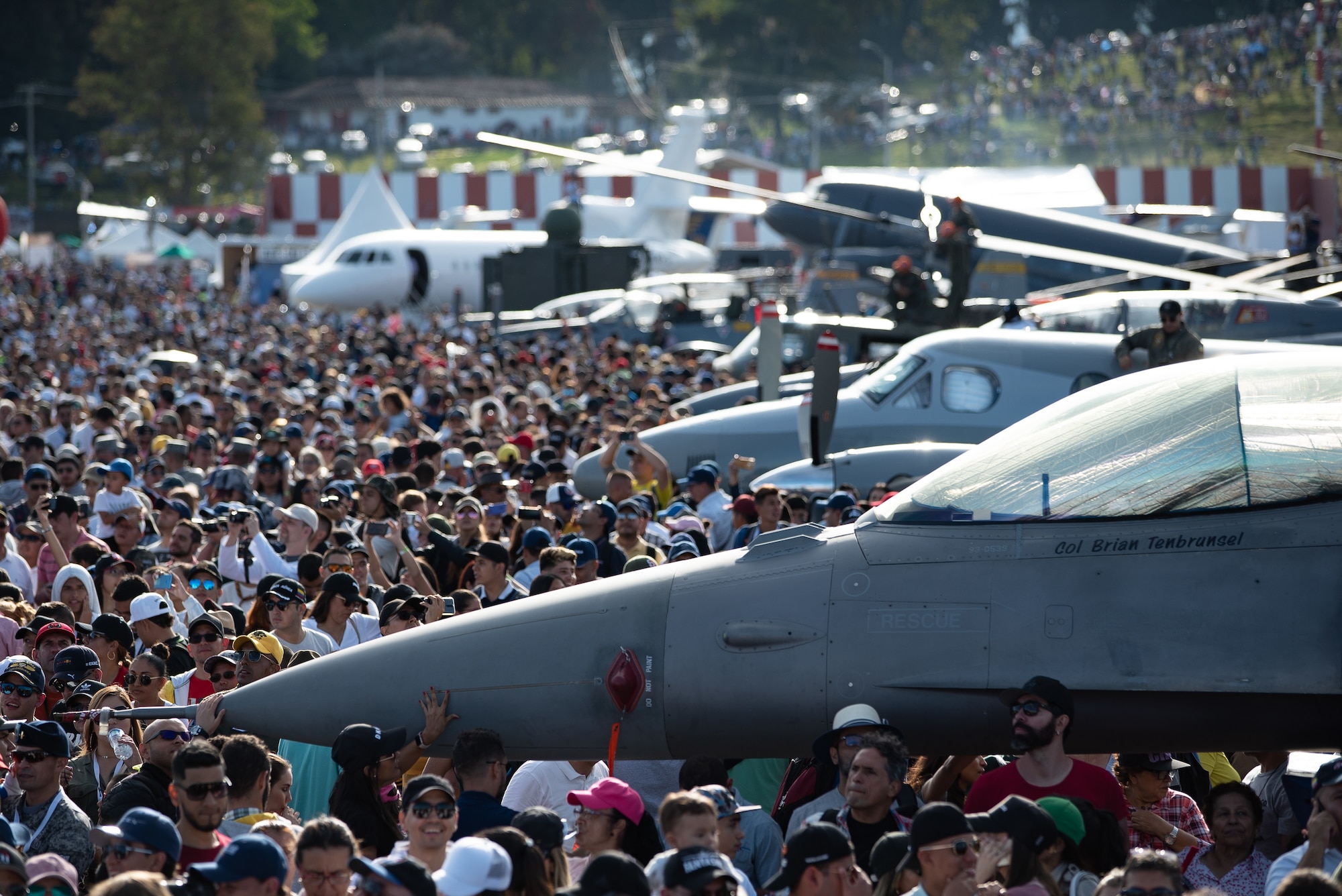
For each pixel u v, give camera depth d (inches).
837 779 713.6
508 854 523.8
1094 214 5880.9
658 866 516.4
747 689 674.2
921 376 1660.9
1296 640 627.5
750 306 3944.4
